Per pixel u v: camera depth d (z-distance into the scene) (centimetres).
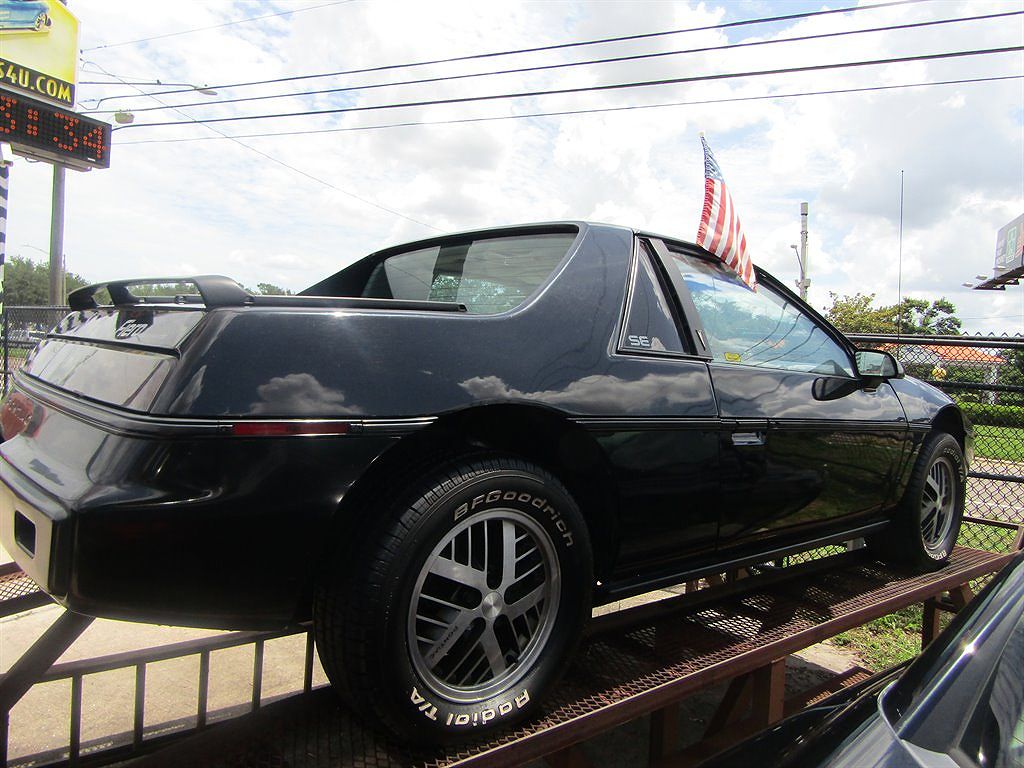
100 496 144
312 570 162
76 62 1084
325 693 197
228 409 152
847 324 3584
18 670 188
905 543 354
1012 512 674
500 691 182
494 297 246
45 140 846
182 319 168
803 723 145
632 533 224
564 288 219
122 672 325
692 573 251
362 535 166
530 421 204
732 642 245
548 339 206
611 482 214
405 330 179
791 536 293
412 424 170
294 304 172
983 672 120
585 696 201
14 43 992
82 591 142
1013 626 129
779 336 303
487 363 188
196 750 169
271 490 154
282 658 352
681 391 234
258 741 173
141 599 146
